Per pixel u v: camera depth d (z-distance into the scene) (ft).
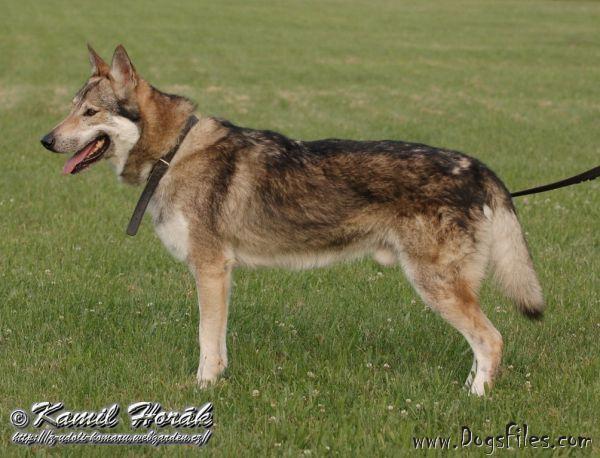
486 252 21.54
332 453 18.01
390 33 146.61
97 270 31.01
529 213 39.75
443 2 206.90
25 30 136.36
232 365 23.08
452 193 21.12
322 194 21.80
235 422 19.35
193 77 94.89
